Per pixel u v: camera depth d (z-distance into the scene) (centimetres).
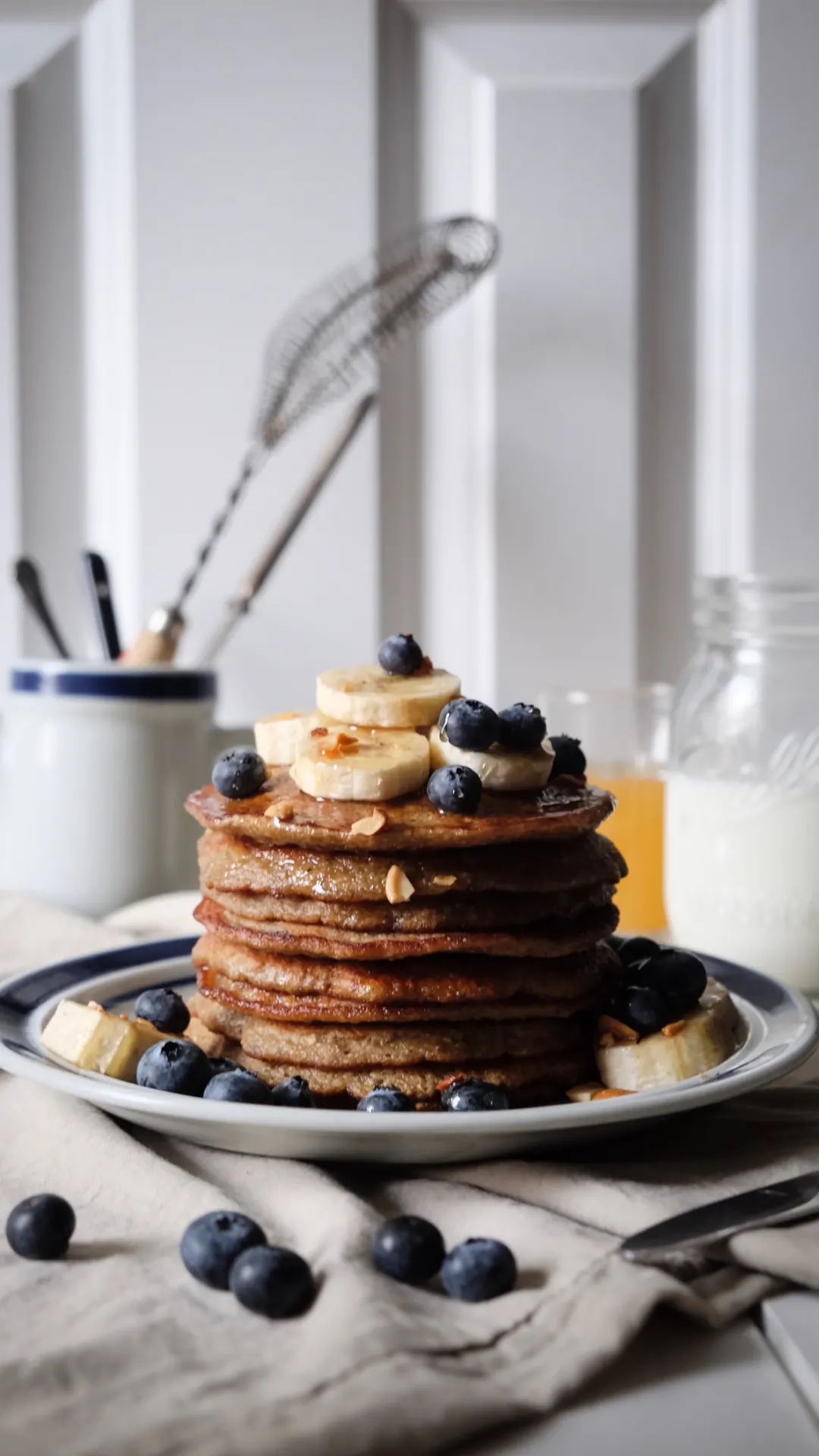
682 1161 115
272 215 273
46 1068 117
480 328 279
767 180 273
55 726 215
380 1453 74
